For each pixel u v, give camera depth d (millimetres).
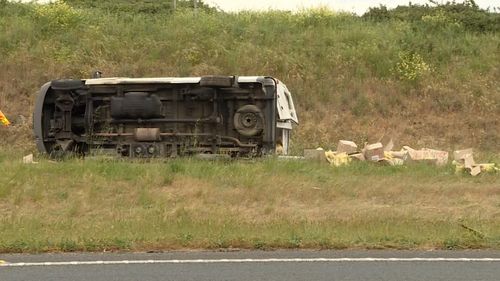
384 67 38406
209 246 12547
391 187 18594
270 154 23391
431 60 39750
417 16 45750
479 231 13648
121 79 24312
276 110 24078
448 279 10359
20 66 36250
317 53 39156
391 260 11555
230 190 17969
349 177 19906
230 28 41062
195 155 23047
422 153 23688
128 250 12266
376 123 35375
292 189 18109
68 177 18875
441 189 18625
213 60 37750
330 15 44219
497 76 38906
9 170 19375
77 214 15992
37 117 24266
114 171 19344
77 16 41094
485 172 21141
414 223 14664
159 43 38750
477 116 36125
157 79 24125
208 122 23875
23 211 16234
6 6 42562
